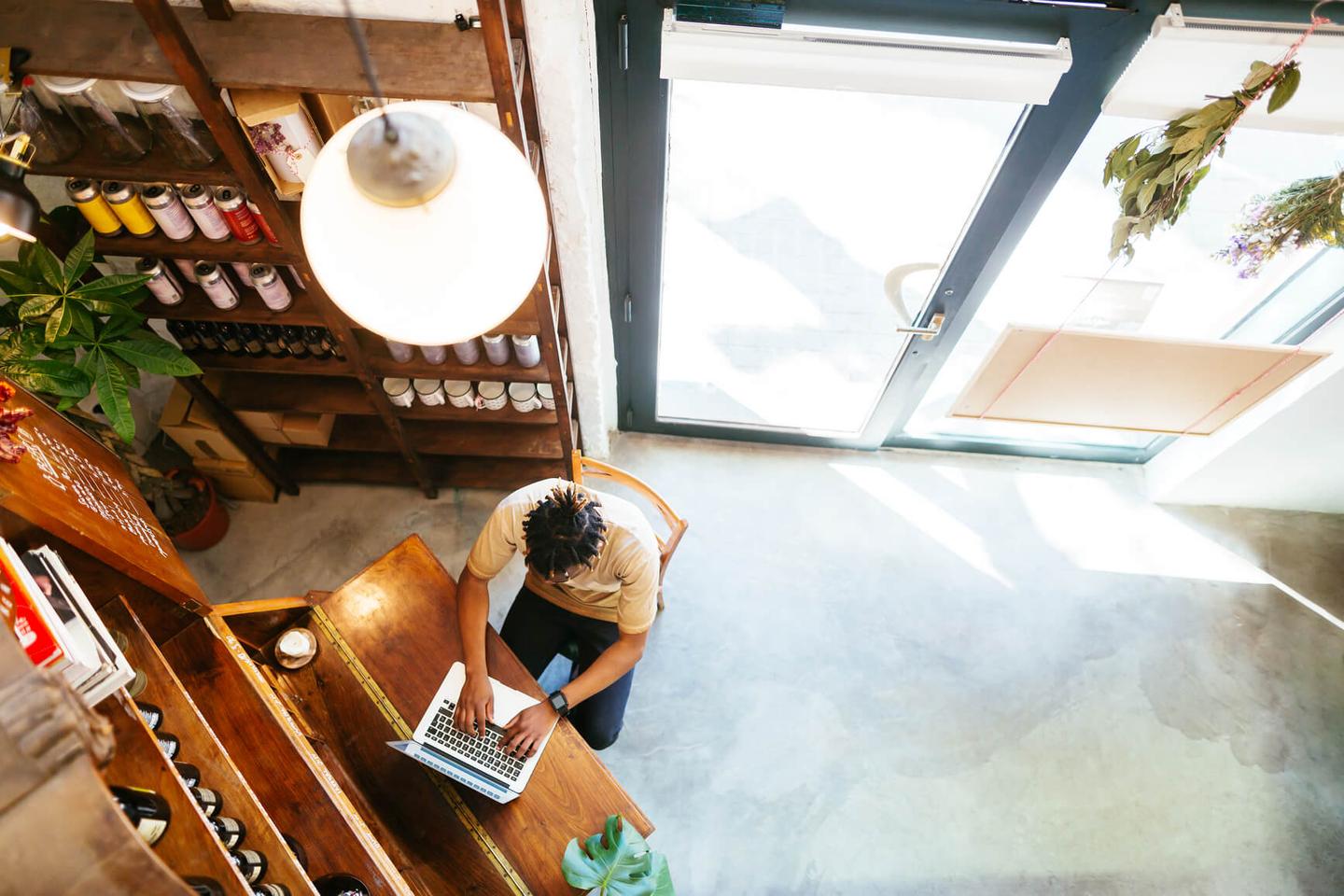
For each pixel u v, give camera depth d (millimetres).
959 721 3092
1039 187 2316
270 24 1814
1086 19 1838
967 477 3703
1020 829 2895
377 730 2076
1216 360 2730
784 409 3701
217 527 3236
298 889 1389
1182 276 2723
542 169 2230
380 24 1834
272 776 1695
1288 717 3146
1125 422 3162
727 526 3506
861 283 3172
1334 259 2654
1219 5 1790
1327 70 1788
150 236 2236
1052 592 3402
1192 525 3596
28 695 421
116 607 1572
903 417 3541
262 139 1865
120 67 1716
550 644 2531
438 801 2006
